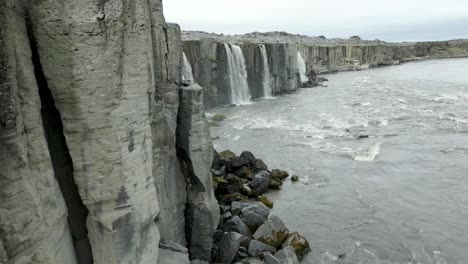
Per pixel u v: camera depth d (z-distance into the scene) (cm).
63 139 1103
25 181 859
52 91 981
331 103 6019
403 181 2869
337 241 2083
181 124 1611
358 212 2411
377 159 3334
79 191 1049
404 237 2120
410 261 1912
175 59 1521
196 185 1680
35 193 884
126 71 1078
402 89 7219
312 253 1962
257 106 5941
